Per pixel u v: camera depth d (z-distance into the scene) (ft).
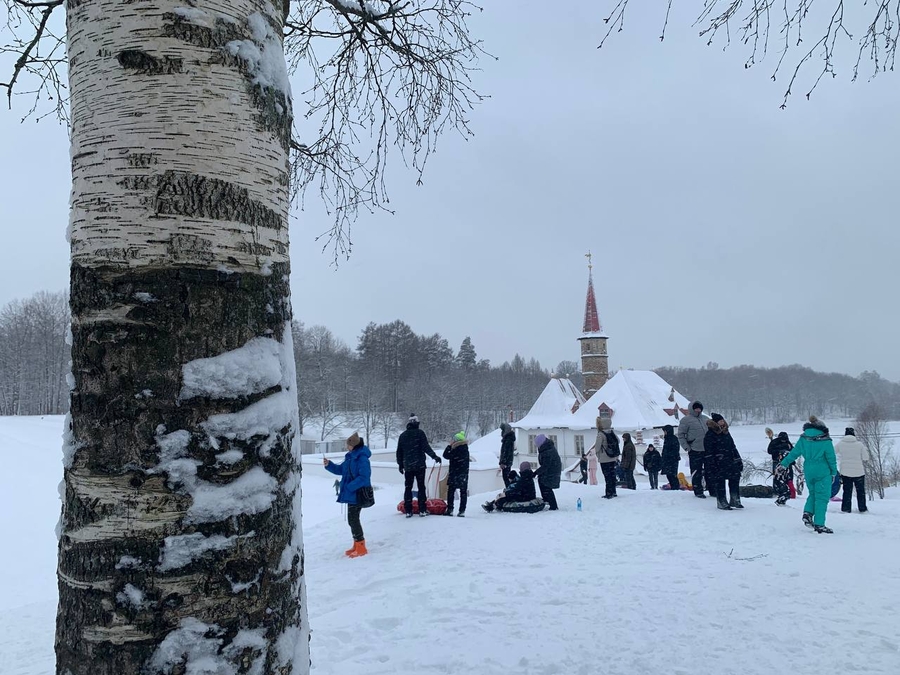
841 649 15.65
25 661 20.51
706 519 35.63
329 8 18.63
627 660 15.12
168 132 6.15
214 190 6.21
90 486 5.79
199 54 6.32
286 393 6.63
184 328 5.94
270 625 6.04
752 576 22.98
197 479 5.77
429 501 39.32
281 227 6.90
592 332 199.11
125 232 6.00
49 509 92.79
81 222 6.21
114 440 5.77
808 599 19.99
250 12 6.77
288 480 6.48
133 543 5.62
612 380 161.17
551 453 40.75
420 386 265.95
